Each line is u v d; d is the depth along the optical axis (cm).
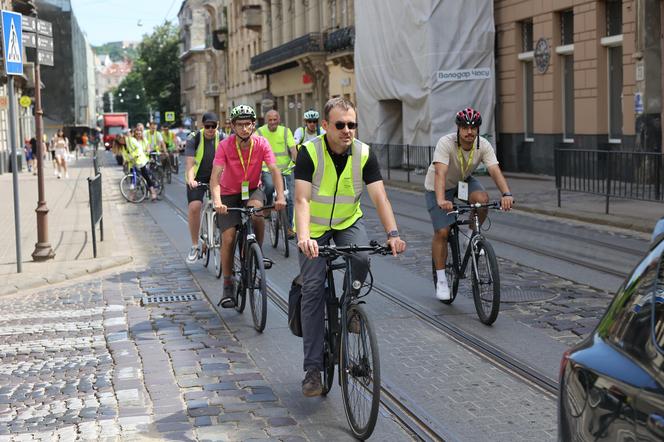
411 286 955
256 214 823
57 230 1636
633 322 248
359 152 539
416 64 2817
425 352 684
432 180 828
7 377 654
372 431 480
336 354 550
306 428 519
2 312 912
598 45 2192
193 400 576
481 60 2730
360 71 3322
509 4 2658
